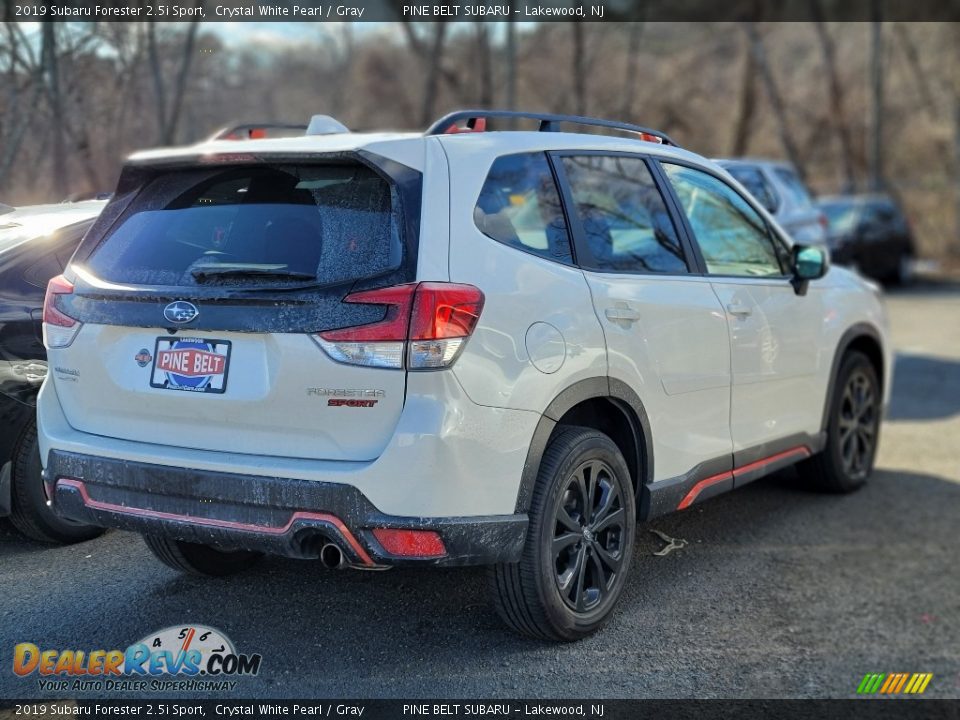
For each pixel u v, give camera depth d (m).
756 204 5.20
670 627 4.12
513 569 3.57
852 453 6.07
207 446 3.40
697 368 4.34
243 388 3.30
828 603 4.47
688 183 4.74
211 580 4.40
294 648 3.79
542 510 3.55
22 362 4.48
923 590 4.67
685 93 27.36
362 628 3.97
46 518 4.60
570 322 3.65
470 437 3.24
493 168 3.68
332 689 3.50
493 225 3.56
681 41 27.64
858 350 6.21
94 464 3.52
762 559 4.97
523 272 3.54
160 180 3.76
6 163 8.64
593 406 4.05
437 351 3.16
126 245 3.67
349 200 3.39
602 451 3.82
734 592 4.54
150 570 4.49
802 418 5.33
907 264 21.30
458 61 22.38
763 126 32.38
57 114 8.98
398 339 3.15
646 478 4.11
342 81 21.39
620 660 3.79
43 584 4.30
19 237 4.69
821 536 5.35
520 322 3.45
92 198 5.96
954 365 11.16
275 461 3.26
